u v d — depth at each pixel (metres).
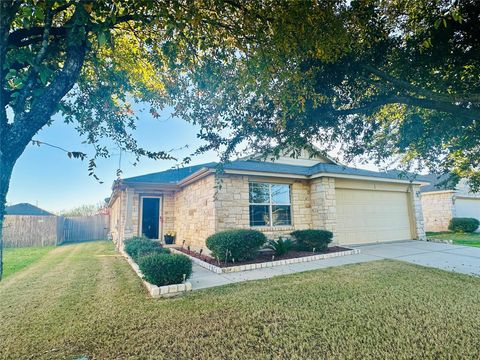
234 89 3.35
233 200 9.12
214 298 4.55
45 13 1.82
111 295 4.85
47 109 1.76
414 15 3.28
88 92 3.09
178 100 3.68
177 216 12.87
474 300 4.17
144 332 3.31
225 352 2.83
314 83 3.40
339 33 2.75
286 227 9.93
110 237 19.20
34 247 14.05
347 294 4.55
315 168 10.85
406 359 2.62
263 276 6.09
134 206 12.35
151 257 5.39
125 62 3.39
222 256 7.29
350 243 10.76
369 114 4.12
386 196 12.10
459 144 4.04
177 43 2.49
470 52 3.21
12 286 5.58
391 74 3.72
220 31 2.67
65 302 4.48
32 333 3.34
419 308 3.88
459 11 2.92
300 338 3.07
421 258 7.74
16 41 1.92
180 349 2.91
